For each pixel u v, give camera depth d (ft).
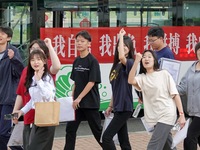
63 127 36.32
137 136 33.86
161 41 26.63
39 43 24.02
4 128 26.25
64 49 35.55
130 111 25.67
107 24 36.37
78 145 31.50
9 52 26.04
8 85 26.43
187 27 38.29
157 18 37.52
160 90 23.54
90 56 26.63
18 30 34.55
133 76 23.70
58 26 35.32
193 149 25.45
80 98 26.22
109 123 25.89
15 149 26.40
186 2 38.09
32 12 34.58
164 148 24.70
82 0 35.78
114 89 25.77
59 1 35.24
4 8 34.27
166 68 25.58
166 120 23.36
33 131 22.70
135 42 36.99
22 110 22.54
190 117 26.32
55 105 21.86
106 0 36.24
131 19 36.91
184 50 38.34
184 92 25.73
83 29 35.94
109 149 25.53
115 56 26.07
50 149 22.77
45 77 22.47
